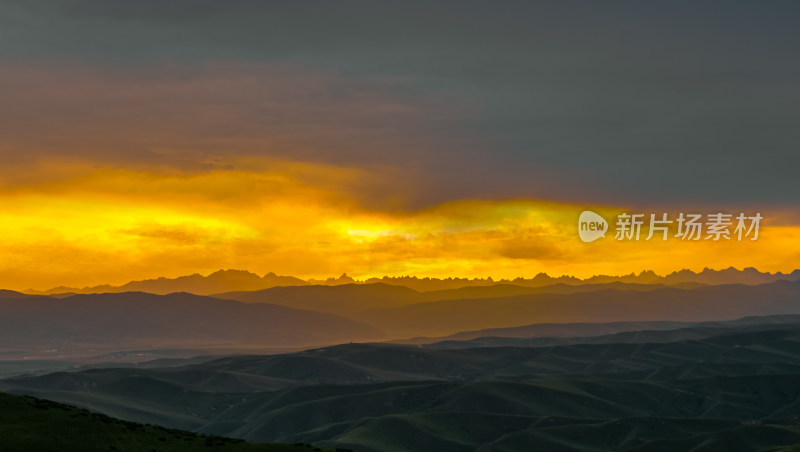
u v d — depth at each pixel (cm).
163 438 14575
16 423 13900
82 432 13988
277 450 14875
